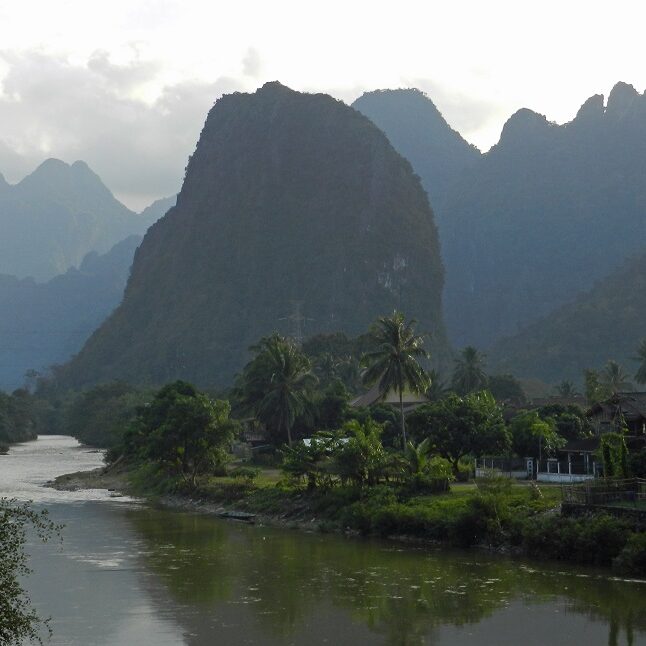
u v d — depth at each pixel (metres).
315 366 171.75
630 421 72.75
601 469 71.50
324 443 73.38
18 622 25.08
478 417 78.75
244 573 50.09
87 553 57.22
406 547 57.97
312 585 46.62
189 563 53.44
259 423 117.94
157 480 99.44
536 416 82.38
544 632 37.44
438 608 41.44
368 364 94.12
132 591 45.72
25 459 166.62
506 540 55.16
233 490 83.44
